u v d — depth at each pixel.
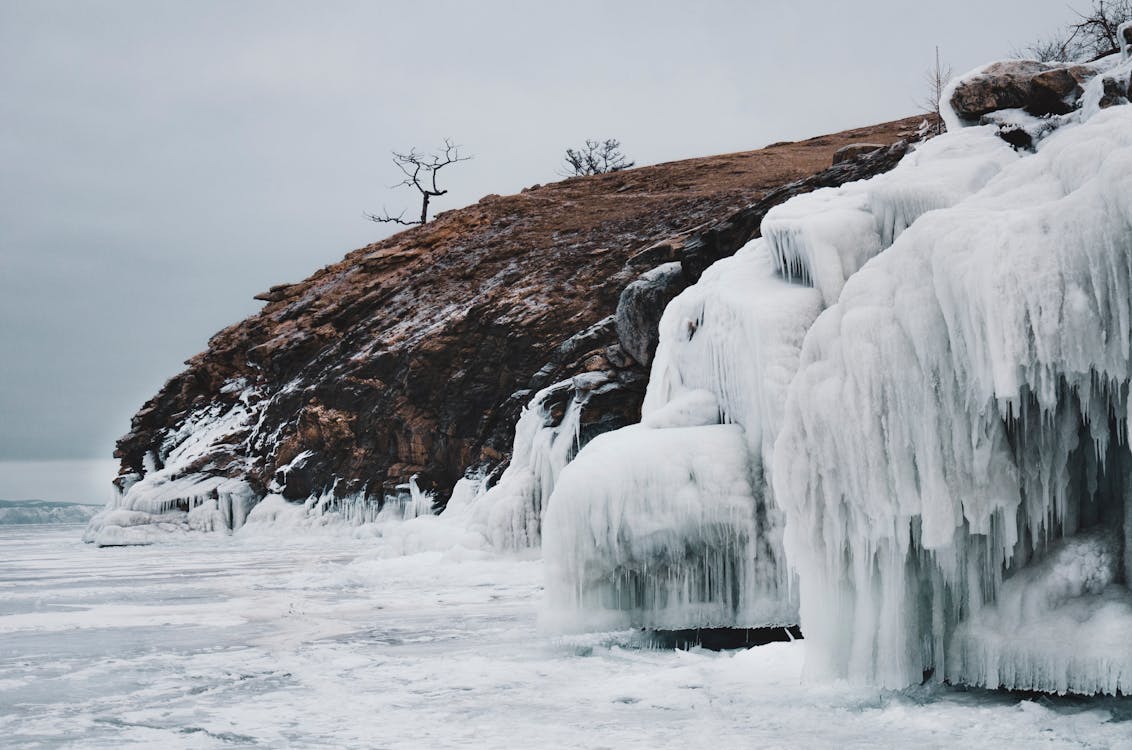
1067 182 6.11
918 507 5.99
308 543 28.75
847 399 6.17
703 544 8.53
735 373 9.25
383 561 17.94
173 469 37.06
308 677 7.55
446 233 44.94
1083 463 6.01
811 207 9.57
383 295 40.31
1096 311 5.22
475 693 6.77
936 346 5.87
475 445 28.48
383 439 31.91
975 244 5.65
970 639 6.02
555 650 8.38
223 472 36.97
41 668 8.20
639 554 8.60
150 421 46.50
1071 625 5.61
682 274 17.67
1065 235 5.29
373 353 34.66
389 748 5.40
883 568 6.23
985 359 5.55
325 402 34.66
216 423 42.53
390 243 48.97
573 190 46.62
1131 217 5.03
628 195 44.09
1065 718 5.38
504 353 29.73
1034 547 6.00
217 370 45.34
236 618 11.34
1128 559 5.67
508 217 44.31
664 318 11.10
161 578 17.50
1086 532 5.95
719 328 9.62
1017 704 5.72
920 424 5.92
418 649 8.72
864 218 8.92
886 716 5.66
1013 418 5.82
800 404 6.41
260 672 7.83
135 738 5.79
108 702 6.82
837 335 6.35
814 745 5.17
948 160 9.10
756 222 17.16
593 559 8.68
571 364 24.47
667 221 35.09
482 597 12.90
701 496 8.48
